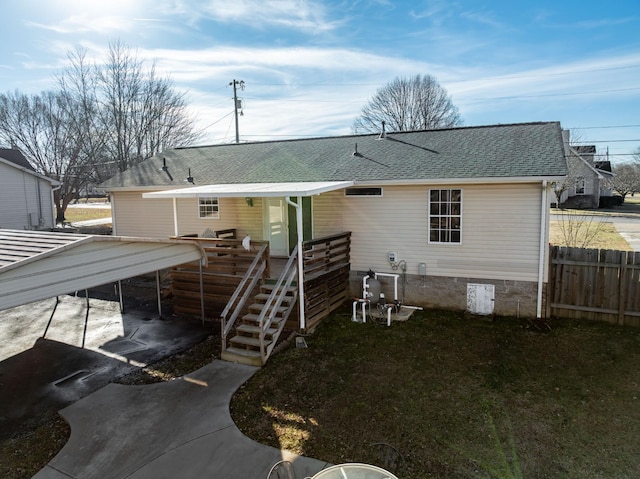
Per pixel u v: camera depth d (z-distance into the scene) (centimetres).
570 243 1825
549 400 668
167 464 526
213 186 1225
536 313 1048
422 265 1142
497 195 1048
